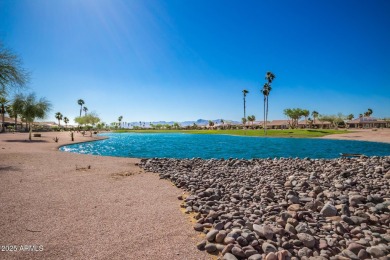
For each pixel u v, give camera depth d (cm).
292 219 612
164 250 467
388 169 1220
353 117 13125
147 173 1301
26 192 841
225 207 714
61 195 816
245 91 10150
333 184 1003
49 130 10331
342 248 516
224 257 444
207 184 990
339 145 4053
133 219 616
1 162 1497
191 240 516
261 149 3400
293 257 461
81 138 5156
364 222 643
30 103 3912
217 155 2686
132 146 3897
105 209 686
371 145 4016
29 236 509
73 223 580
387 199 792
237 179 1134
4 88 1895
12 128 8312
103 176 1170
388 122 10906
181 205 736
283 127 13375
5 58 1789
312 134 6894
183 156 2592
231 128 14262
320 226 615
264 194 837
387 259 466
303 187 943
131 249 465
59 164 1512
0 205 697
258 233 537
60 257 431
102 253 447
